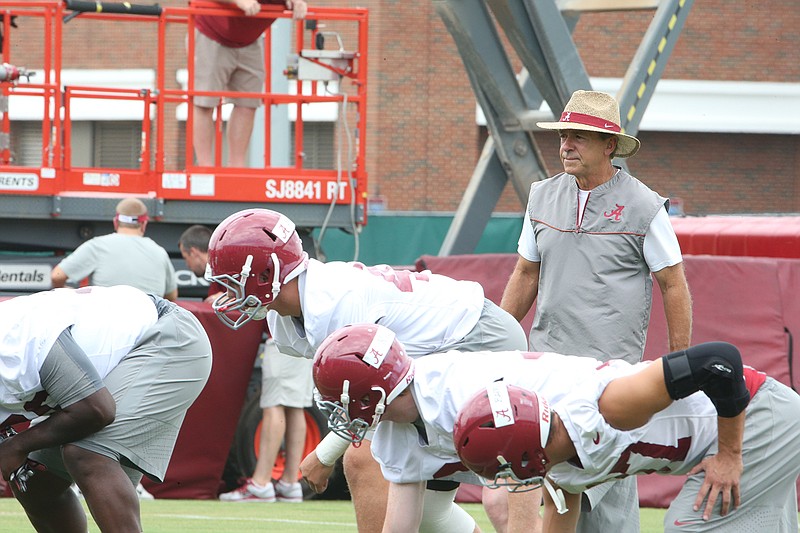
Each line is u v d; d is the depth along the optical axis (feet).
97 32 280.92
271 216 54.03
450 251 137.69
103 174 114.32
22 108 265.13
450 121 283.38
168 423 58.34
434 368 47.14
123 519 56.08
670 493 105.19
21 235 112.98
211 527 90.12
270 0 114.32
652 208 61.67
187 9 113.60
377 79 278.67
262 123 159.12
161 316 58.90
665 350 104.78
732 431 46.34
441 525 58.80
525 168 135.74
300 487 108.68
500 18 123.34
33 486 60.23
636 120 122.72
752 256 123.24
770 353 105.81
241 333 106.93
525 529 61.72
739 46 296.71
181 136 266.16
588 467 45.50
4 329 54.08
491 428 41.63
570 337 62.23
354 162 121.80
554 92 125.08
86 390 54.19
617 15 290.15
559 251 62.90
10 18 121.70
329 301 54.03
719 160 300.20
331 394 45.16
